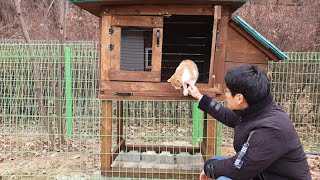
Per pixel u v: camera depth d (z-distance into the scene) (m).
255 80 2.48
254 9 10.53
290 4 10.69
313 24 9.80
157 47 3.69
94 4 3.71
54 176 4.88
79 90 5.61
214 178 2.72
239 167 2.47
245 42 3.82
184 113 6.53
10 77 5.48
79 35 10.90
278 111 2.53
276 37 9.63
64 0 7.52
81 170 5.11
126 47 3.76
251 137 2.46
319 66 6.56
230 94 2.60
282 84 6.73
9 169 5.26
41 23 10.98
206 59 4.34
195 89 3.45
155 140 6.57
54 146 6.10
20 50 5.47
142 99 3.74
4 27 10.93
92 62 5.38
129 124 7.02
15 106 5.84
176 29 4.42
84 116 5.72
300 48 9.43
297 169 2.51
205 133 4.48
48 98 5.70
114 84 3.76
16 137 6.68
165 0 3.55
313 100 6.86
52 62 5.41
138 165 4.17
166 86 3.71
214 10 3.57
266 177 2.56
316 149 6.68
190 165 4.19
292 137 2.47
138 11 3.67
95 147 6.02
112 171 3.99
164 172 3.99
